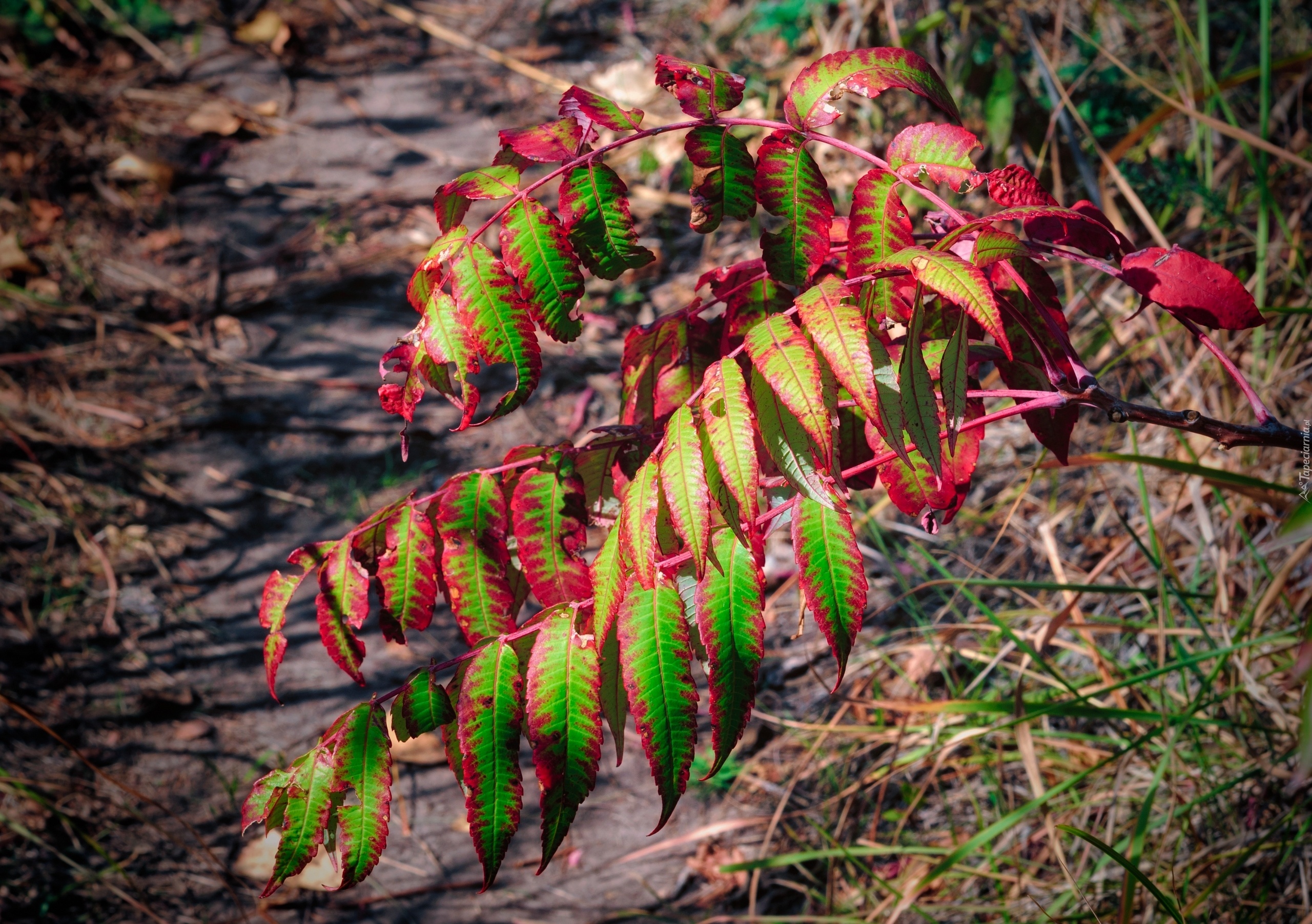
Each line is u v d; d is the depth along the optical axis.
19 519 2.28
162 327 2.84
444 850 1.79
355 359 2.78
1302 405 1.81
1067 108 2.29
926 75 1.07
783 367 1.00
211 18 4.11
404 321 2.90
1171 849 1.48
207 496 2.41
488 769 1.05
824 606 1.03
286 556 2.28
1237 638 1.52
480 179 1.07
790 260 1.08
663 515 1.08
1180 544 1.85
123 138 3.44
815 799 1.79
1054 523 1.94
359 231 3.18
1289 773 1.41
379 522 1.11
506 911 1.68
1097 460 1.31
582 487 1.11
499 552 1.10
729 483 1.00
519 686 1.06
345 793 1.06
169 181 3.29
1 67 3.58
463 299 1.05
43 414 2.53
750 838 1.76
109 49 3.84
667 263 3.01
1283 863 1.39
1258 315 1.04
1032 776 1.43
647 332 1.16
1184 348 2.04
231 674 2.06
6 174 3.21
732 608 1.03
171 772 1.87
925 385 1.03
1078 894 1.38
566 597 1.10
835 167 2.87
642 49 3.80
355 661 1.10
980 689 1.80
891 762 1.73
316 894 1.71
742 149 1.07
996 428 2.25
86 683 2.01
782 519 1.07
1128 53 2.62
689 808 1.84
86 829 1.77
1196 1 2.65
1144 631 1.57
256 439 2.55
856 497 2.15
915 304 1.02
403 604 1.10
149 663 2.06
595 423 2.56
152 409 2.60
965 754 1.70
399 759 1.94
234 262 3.07
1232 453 1.83
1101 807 1.57
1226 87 1.79
